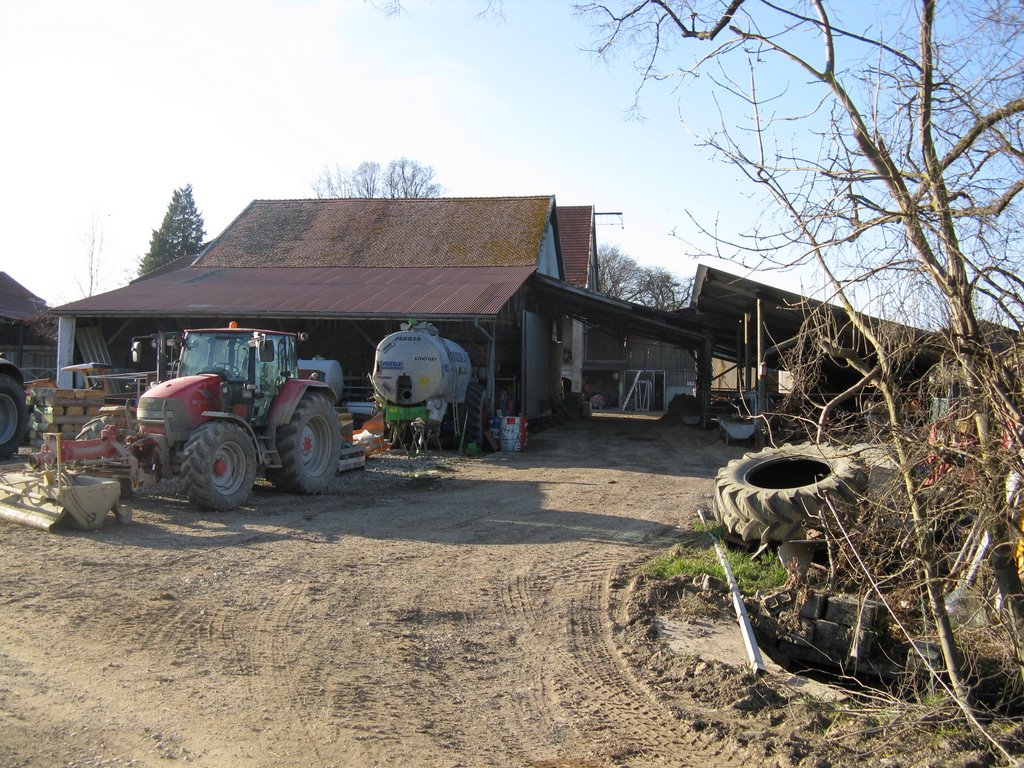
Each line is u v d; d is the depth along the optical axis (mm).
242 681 4820
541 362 26875
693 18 6020
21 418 14344
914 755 4051
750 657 5500
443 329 23047
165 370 12320
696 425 25625
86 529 8320
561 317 30906
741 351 22766
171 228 62219
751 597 6727
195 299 21656
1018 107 3846
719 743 4410
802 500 7316
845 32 4453
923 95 4078
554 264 31156
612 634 6066
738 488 7953
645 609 6562
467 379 19500
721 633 6121
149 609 5961
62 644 5207
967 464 4184
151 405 9883
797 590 6465
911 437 4281
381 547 8281
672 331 24781
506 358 24266
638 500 11852
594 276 41125
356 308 19781
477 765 4031
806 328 4664
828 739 4328
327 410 11969
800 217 4301
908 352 4230
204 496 9469
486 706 4770
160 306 21078
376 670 5145
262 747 4039
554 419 27234
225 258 26969
